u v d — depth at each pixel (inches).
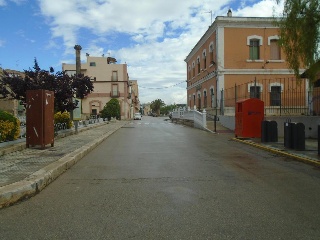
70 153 377.7
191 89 1695.4
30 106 419.5
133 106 3914.9
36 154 372.5
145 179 268.7
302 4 368.2
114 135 741.9
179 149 468.4
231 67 1151.6
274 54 1175.6
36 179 234.5
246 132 586.9
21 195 209.9
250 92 1132.5
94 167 326.0
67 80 587.8
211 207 192.5
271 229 158.2
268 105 1021.8
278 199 209.9
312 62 376.5
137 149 470.0
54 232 156.3
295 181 262.7
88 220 172.1
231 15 1167.6
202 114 919.7
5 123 407.5
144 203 201.2
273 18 426.6
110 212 184.7
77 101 641.0
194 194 221.5
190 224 164.9
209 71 1274.6
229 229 158.1
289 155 386.3
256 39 1163.3
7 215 181.9
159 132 831.7
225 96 1112.8
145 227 161.3
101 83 2583.7
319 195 220.1
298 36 378.6
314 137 624.1
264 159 377.7
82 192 229.1
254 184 251.4
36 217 177.9
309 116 635.5
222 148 482.3
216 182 257.8
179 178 272.5
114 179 269.9
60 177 279.3
